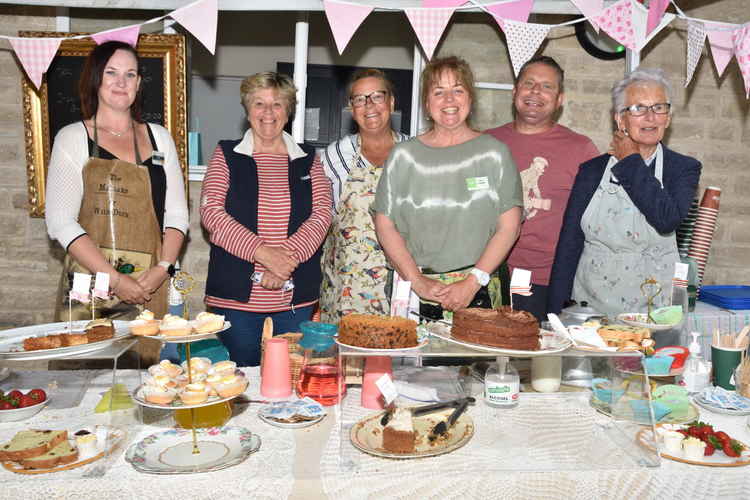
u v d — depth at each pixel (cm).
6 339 167
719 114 369
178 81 339
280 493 133
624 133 236
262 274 253
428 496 135
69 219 243
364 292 272
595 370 183
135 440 152
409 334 158
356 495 134
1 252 358
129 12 343
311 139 463
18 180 353
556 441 154
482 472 137
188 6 258
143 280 243
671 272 238
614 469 139
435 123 245
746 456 147
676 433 152
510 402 173
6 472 135
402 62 472
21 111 348
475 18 340
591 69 355
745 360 189
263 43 544
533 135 286
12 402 165
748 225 378
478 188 233
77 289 170
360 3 266
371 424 159
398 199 241
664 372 186
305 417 162
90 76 246
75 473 135
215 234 250
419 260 242
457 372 192
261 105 254
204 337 153
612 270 239
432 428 156
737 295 299
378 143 278
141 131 258
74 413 167
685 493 140
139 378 165
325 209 262
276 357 177
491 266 228
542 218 278
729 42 262
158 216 255
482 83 344
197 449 144
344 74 468
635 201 231
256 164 259
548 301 253
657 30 276
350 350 155
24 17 342
